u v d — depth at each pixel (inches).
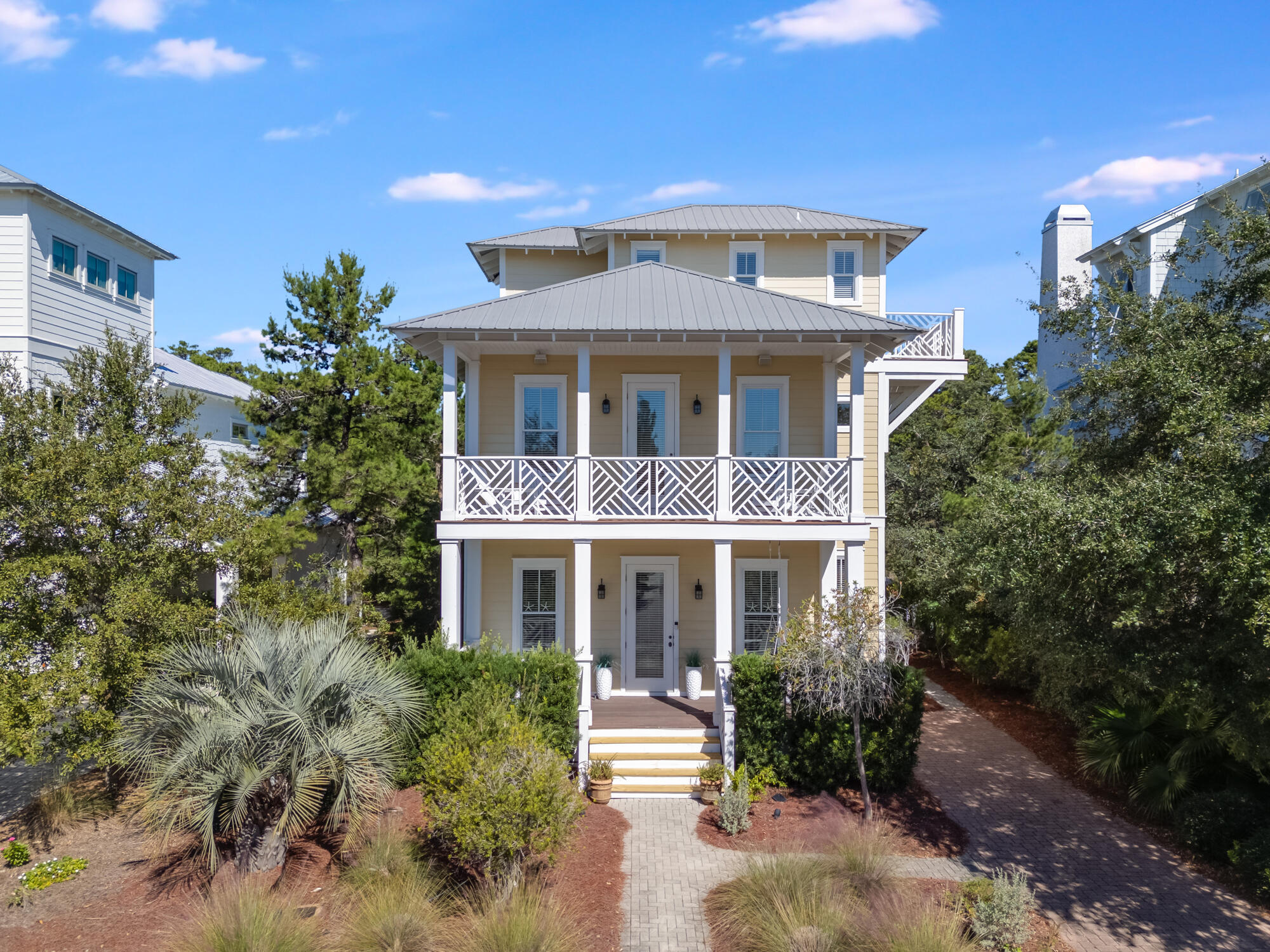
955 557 464.8
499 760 361.1
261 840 377.4
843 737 482.0
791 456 636.1
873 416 692.1
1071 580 367.2
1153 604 345.1
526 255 759.7
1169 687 385.4
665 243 723.4
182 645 430.0
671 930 346.9
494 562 634.8
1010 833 444.5
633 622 636.1
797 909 335.0
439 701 487.5
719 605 538.9
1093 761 495.2
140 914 351.3
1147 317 451.8
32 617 415.8
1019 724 642.8
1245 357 379.9
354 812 380.2
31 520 413.4
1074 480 440.5
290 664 382.6
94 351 510.9
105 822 446.3
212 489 490.0
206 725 359.6
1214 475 337.4
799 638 463.2
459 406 966.4
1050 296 529.7
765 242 720.3
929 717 669.3
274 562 554.3
